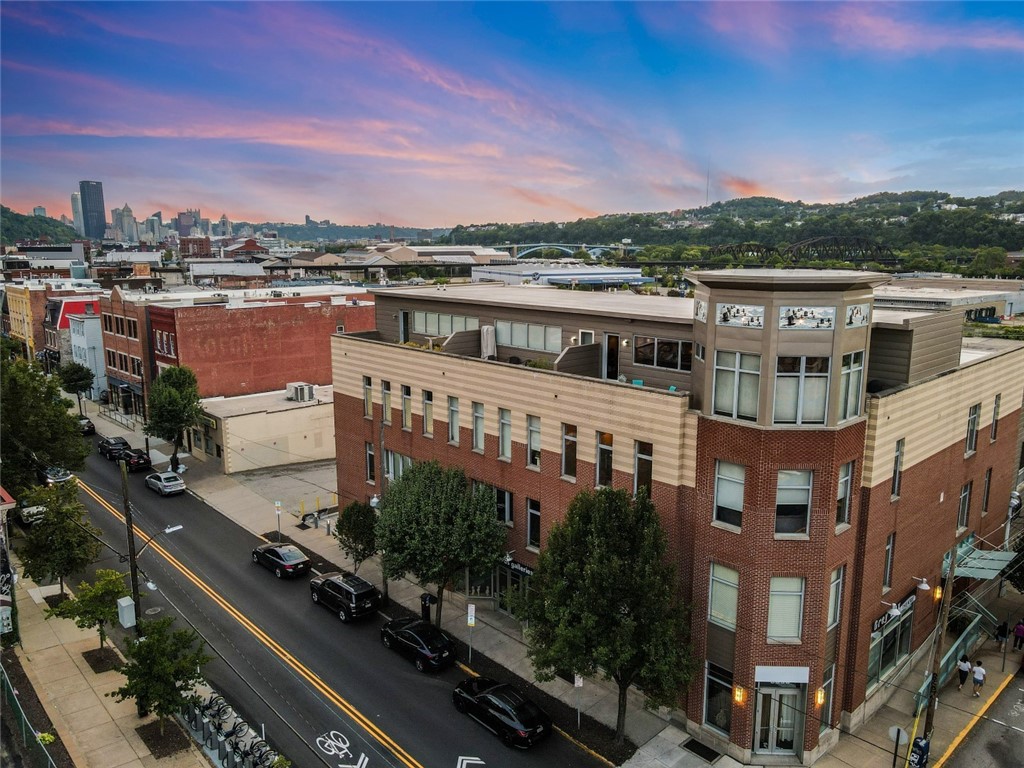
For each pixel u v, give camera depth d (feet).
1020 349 108.68
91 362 256.73
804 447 69.36
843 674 78.43
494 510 97.60
